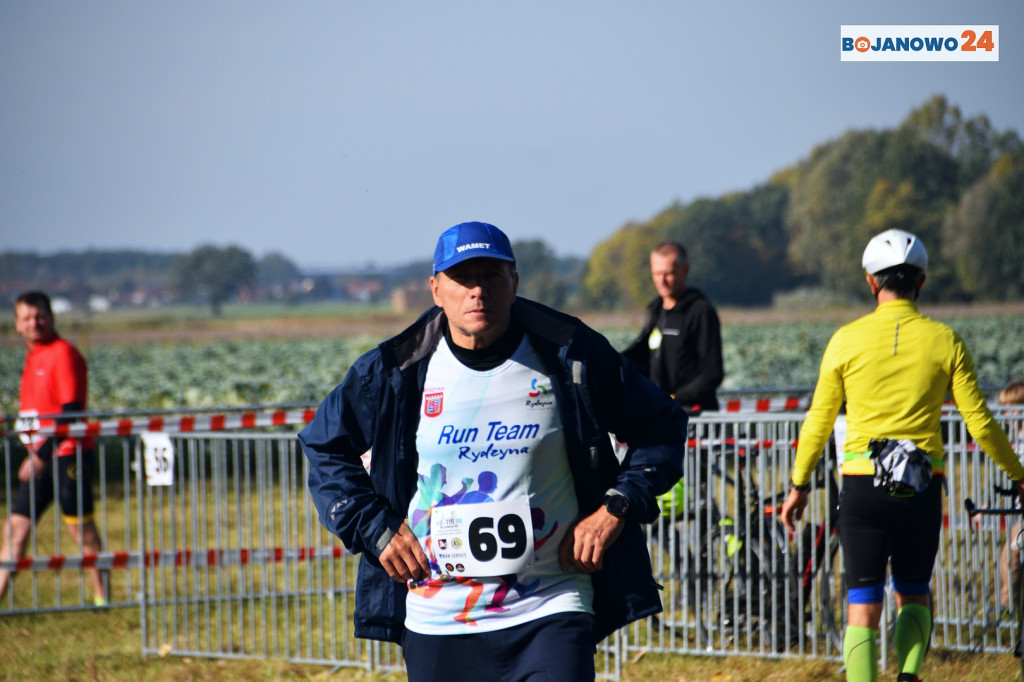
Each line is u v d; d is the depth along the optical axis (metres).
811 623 11.13
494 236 5.92
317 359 57.34
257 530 17.67
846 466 8.33
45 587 15.40
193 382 41.47
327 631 12.73
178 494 21.52
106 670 11.27
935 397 8.05
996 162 189.12
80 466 13.75
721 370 12.16
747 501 10.84
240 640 11.76
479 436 6.00
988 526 10.73
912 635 8.31
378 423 6.14
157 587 14.92
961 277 183.75
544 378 6.04
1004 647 10.64
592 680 5.91
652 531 12.00
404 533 6.05
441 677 6.08
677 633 11.70
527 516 5.96
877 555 8.21
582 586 6.15
